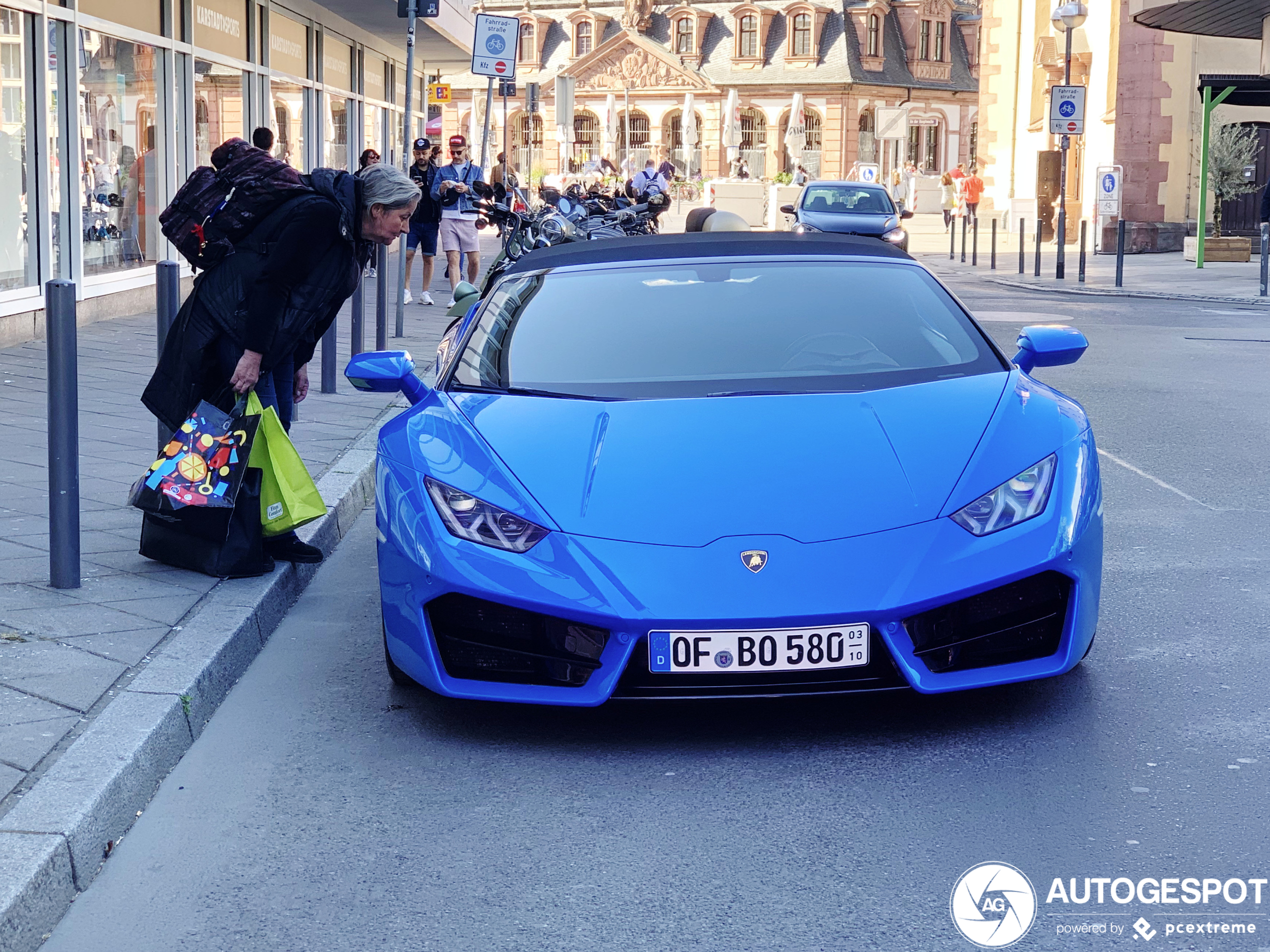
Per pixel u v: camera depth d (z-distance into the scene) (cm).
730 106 7412
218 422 526
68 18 1323
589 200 1605
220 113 1814
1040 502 400
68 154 1342
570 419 438
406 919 299
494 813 352
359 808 357
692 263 539
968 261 2970
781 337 491
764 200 5612
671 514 391
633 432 426
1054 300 1991
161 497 522
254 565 532
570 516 393
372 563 615
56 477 503
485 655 395
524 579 381
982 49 4434
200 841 340
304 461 750
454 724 414
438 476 414
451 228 1702
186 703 404
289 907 305
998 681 387
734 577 375
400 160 3103
